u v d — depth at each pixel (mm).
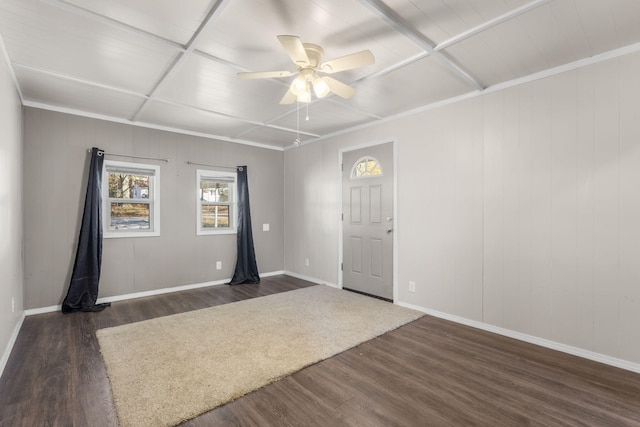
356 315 3615
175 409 1928
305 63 2229
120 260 4246
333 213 4973
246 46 2414
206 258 5016
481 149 3238
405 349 2781
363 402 2027
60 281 3814
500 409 1957
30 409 1936
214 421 1843
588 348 2598
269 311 3758
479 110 3252
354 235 4629
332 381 2268
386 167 4160
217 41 2340
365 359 2598
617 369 2424
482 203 3232
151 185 4555
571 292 2686
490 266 3178
